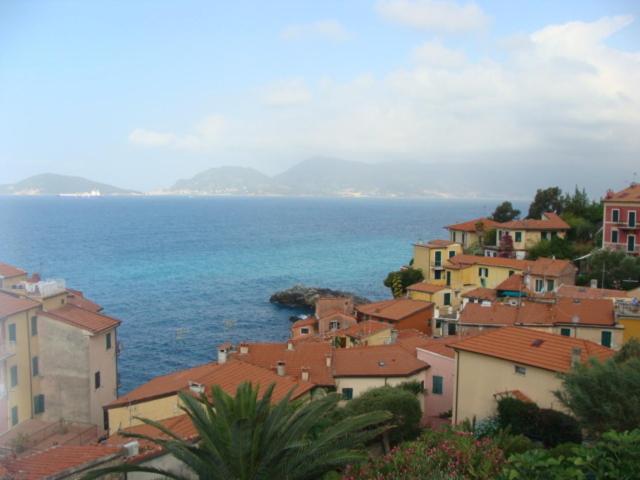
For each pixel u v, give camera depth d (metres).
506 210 118.88
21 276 54.00
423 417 41.44
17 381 42.72
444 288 80.81
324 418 24.30
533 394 30.83
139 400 37.78
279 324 100.94
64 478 19.30
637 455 12.62
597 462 13.08
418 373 44.66
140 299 121.12
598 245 89.69
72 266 168.38
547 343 33.12
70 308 48.69
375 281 144.50
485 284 82.75
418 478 17.05
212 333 94.50
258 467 17.02
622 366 23.09
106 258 187.38
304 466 17.06
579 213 106.38
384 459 19.12
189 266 170.75
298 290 118.38
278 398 33.69
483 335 35.41
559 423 27.23
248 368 39.81
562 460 14.47
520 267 78.88
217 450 16.97
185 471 21.56
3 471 19.64
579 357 29.70
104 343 47.94
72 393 45.41
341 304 82.94
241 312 110.19
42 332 45.38
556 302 55.72
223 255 198.50
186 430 28.16
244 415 17.58
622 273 71.62
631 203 81.94
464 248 103.06
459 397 34.41
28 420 43.56
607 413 21.03
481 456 18.23
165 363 78.31
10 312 41.88
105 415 47.25
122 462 21.14
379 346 49.19
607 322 50.62
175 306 114.62
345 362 45.41
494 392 32.66
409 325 71.44
